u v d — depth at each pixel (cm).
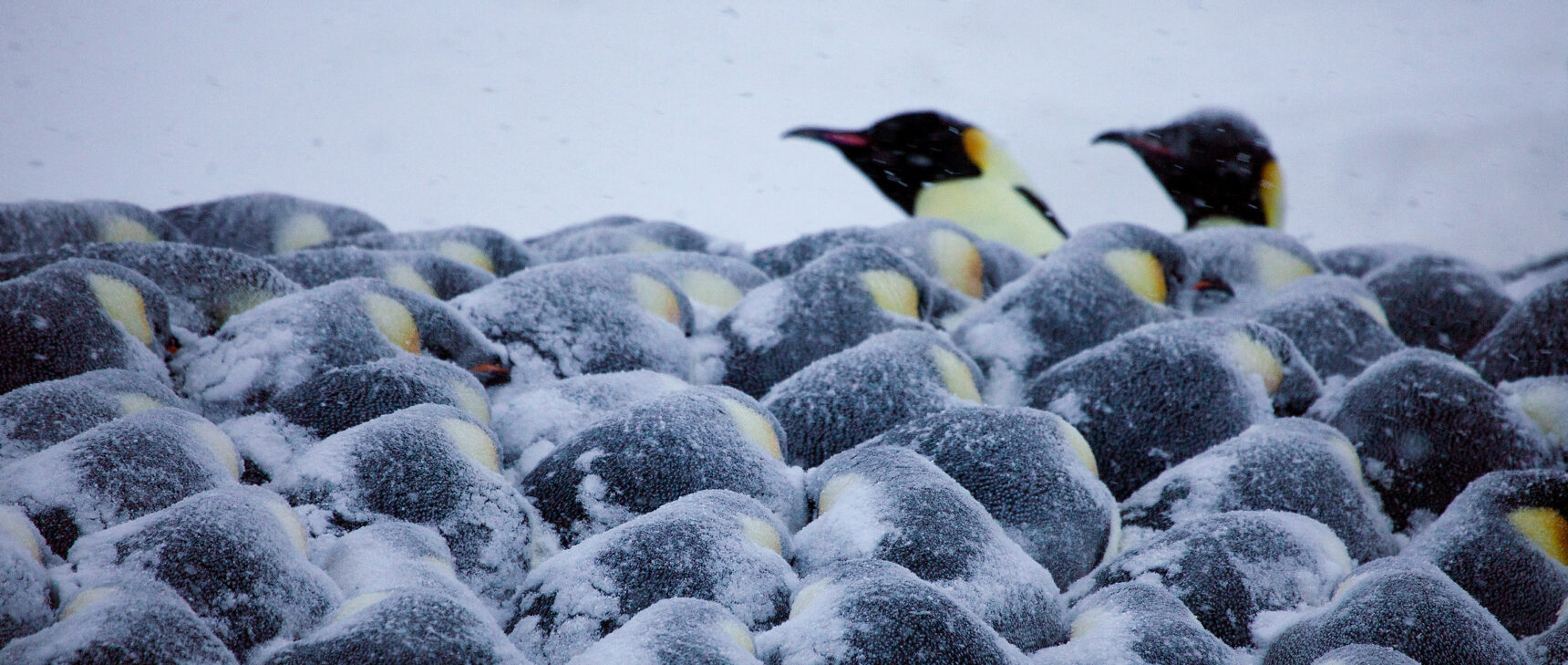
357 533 464
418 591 387
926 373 680
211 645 360
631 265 802
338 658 353
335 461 503
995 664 395
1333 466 614
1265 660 471
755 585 457
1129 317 809
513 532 514
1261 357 712
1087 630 468
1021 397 726
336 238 1041
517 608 468
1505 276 1358
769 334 764
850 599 414
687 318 807
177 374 641
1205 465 614
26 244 841
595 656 386
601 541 474
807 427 656
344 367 631
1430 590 455
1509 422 679
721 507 495
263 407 618
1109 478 664
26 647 337
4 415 510
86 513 448
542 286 757
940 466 579
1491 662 431
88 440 478
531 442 626
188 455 494
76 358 597
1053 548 553
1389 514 662
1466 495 597
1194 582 508
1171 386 679
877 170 1534
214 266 717
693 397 587
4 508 418
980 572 476
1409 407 679
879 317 778
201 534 408
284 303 668
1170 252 870
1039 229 1462
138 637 342
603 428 566
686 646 382
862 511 510
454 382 616
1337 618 455
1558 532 563
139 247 714
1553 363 774
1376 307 879
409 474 504
